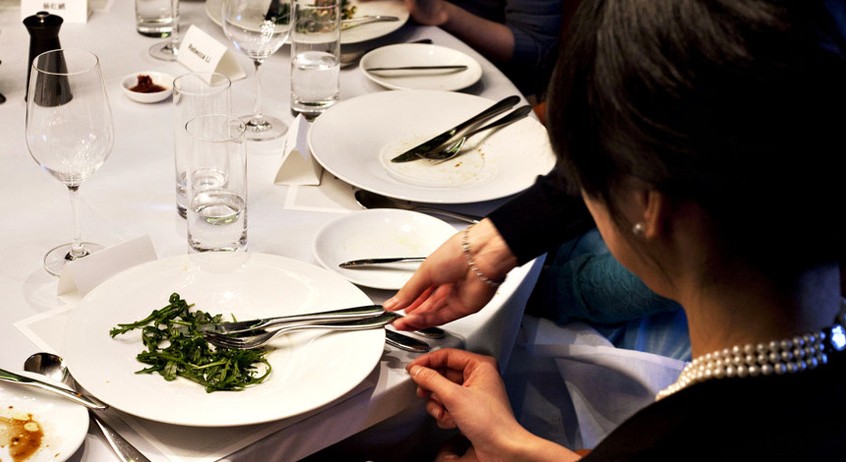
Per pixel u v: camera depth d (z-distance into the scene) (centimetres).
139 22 184
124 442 83
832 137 55
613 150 61
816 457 59
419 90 159
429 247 118
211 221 112
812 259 61
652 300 145
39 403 85
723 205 59
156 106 156
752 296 63
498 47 215
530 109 154
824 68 54
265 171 138
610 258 151
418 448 130
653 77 57
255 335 95
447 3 209
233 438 86
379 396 95
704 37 56
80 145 105
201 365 90
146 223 121
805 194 57
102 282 103
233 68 169
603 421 142
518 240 104
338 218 119
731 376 64
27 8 186
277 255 115
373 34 184
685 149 57
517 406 148
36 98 102
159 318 96
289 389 88
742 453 60
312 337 96
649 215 64
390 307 105
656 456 63
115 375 87
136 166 136
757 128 55
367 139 145
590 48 62
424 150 143
